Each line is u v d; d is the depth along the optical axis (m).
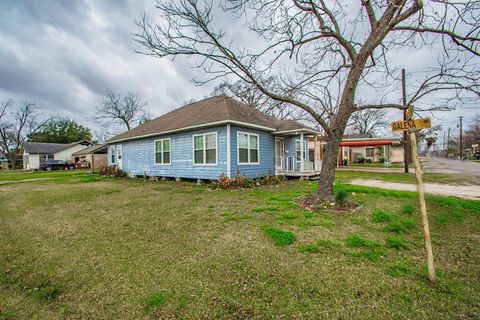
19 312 2.15
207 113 11.71
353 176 13.88
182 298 2.28
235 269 2.81
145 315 2.05
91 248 3.59
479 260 2.99
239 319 1.98
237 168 10.41
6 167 43.16
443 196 6.96
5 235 4.30
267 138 12.58
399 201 6.47
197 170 11.33
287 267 2.83
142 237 4.02
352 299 2.21
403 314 1.99
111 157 18.38
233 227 4.41
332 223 4.50
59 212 6.04
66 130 49.16
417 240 3.68
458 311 2.03
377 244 3.49
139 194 8.59
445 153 68.31
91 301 2.28
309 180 12.48
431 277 2.47
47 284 2.61
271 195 7.77
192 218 5.12
